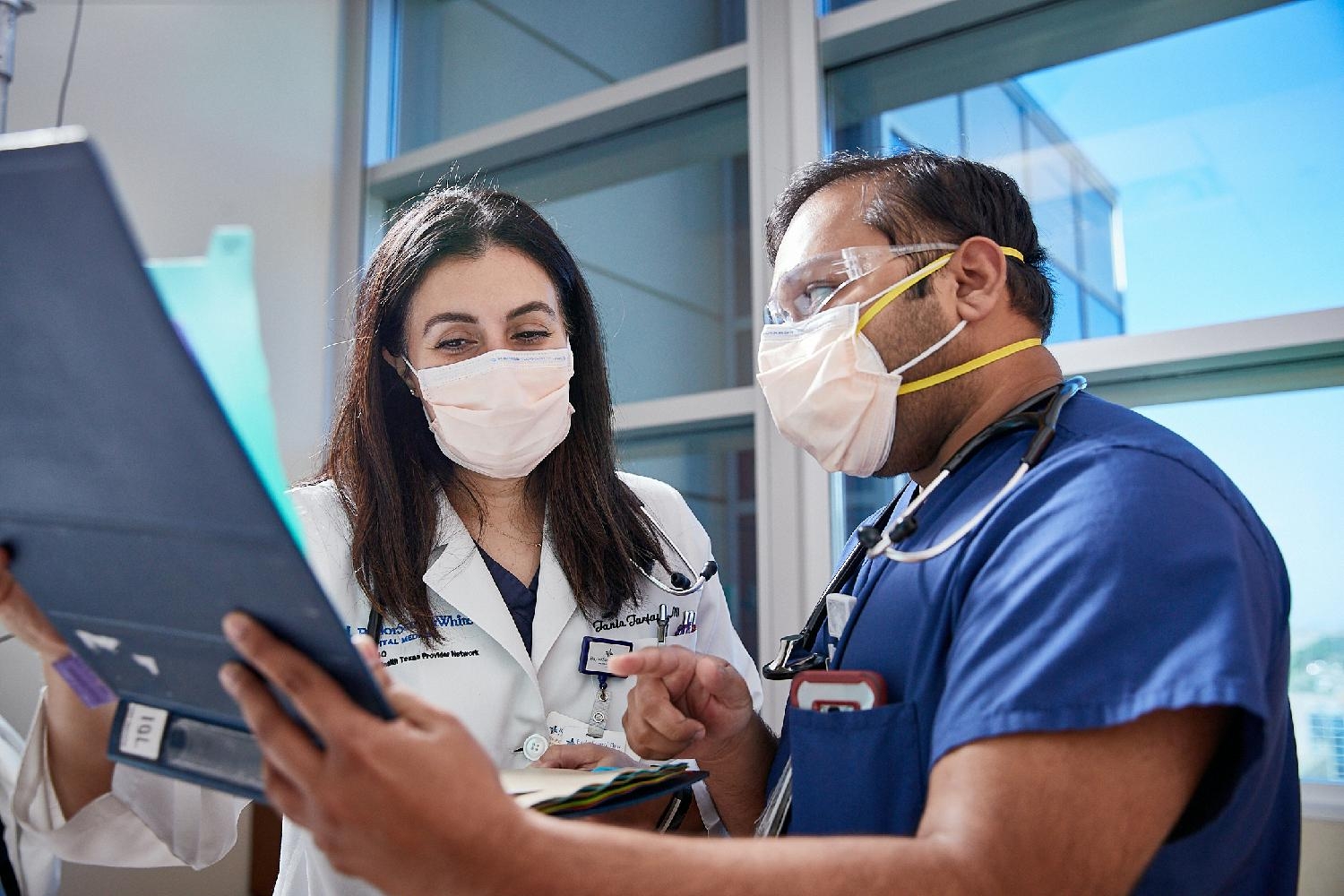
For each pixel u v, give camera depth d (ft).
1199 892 2.36
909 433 3.17
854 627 2.99
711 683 3.20
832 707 2.74
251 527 1.61
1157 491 2.32
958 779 2.09
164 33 9.41
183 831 3.24
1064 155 7.64
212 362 1.57
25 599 2.35
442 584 4.06
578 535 4.29
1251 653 2.04
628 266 9.89
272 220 10.32
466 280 4.09
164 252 9.21
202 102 9.73
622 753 3.65
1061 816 1.99
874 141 8.59
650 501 4.84
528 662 4.02
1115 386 7.20
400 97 11.73
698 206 9.57
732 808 3.50
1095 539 2.24
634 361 9.64
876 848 1.96
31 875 4.16
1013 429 2.94
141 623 2.02
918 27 8.34
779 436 8.38
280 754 1.78
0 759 4.20
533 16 10.96
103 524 1.85
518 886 1.76
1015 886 1.93
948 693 2.29
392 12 11.86
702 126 9.72
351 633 3.99
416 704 1.82
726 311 9.20
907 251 3.13
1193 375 6.95
